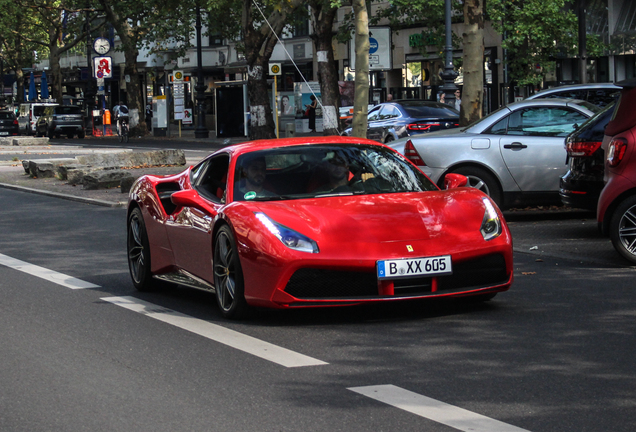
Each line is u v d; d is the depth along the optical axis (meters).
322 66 28.67
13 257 12.17
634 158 9.87
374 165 8.43
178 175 9.52
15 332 7.39
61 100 73.62
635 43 36.53
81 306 8.52
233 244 7.43
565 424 4.70
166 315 7.96
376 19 38.22
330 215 7.35
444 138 14.20
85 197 20.47
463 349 6.40
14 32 77.19
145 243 9.27
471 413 4.91
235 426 4.81
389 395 5.30
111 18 58.75
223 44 66.31
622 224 9.99
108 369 6.10
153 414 5.06
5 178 27.19
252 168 8.22
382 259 6.98
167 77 71.56
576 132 11.79
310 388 5.50
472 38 19.80
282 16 30.70
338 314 7.75
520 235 12.68
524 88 40.25
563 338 6.66
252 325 7.43
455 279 7.25
